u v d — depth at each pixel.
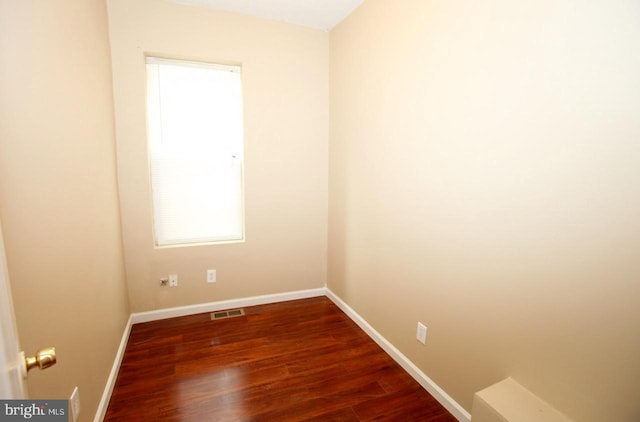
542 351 1.20
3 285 0.60
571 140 1.07
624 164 0.94
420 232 1.82
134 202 2.40
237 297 2.85
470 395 1.54
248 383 1.86
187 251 2.62
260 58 2.61
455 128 1.54
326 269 3.13
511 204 1.29
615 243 0.97
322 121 2.90
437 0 1.61
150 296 2.56
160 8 2.30
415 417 1.63
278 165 2.81
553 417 1.13
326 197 3.02
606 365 1.01
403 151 1.93
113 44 2.21
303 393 1.78
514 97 1.25
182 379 1.88
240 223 2.85
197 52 2.42
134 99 2.31
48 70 1.12
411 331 1.94
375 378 1.92
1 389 0.59
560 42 1.08
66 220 1.24
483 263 1.43
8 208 0.86
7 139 0.86
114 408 1.65
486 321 1.43
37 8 1.05
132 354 2.12
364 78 2.30
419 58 1.75
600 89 0.98
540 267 1.19
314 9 2.41
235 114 2.69
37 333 0.99
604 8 0.96
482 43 1.37
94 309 1.54
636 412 0.96
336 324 2.58
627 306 0.96
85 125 1.52
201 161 2.64
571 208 1.08
